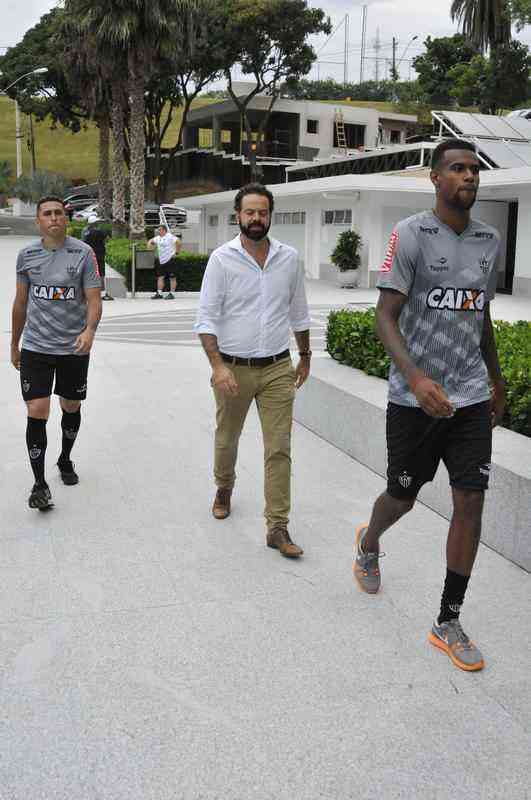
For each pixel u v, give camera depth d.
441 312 3.19
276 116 42.94
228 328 4.30
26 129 85.12
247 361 4.30
